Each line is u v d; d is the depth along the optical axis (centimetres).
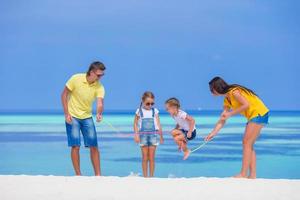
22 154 2172
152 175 1250
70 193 858
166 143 2611
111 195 846
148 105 1243
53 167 1812
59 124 4450
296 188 898
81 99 1170
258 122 1076
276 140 2816
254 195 852
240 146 2517
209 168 1833
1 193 860
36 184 917
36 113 8938
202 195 848
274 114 7612
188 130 1257
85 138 1188
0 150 2314
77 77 1169
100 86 1184
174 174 1689
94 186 902
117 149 2380
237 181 945
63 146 2478
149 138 1244
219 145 2562
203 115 7419
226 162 1986
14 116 7125
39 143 2633
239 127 3897
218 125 1139
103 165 1878
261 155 2191
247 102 1070
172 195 847
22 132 3400
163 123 4297
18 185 911
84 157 2059
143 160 1252
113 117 6431
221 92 1093
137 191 868
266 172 1744
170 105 1249
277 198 838
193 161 2008
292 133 3303
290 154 2222
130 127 3828
